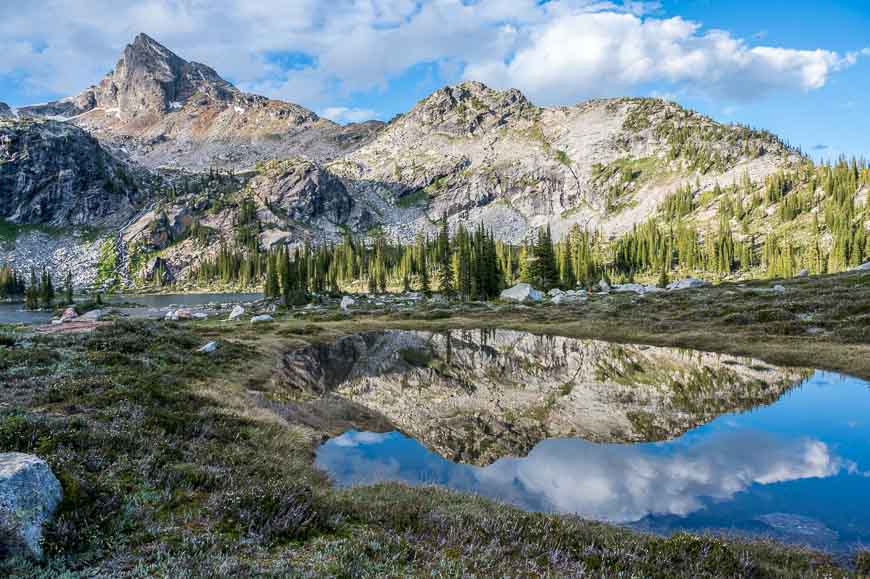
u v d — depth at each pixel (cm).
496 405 2197
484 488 1291
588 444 1680
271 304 9450
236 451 1245
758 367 2817
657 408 2091
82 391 1556
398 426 1912
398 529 838
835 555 912
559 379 2709
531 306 6650
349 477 1355
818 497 1177
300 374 2777
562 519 1002
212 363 2647
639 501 1188
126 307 10869
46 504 660
